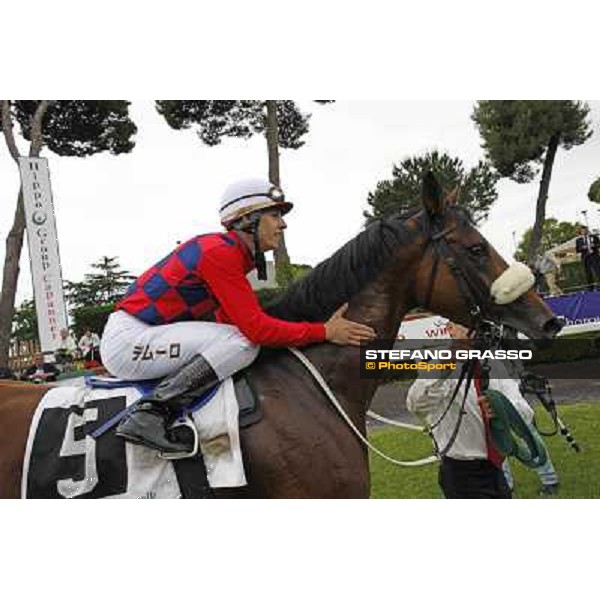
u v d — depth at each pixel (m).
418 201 2.56
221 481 2.10
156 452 2.14
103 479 2.13
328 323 2.31
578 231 9.72
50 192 10.01
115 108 12.72
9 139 11.91
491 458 2.92
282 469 2.13
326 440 2.19
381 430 6.12
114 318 2.28
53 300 9.91
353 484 2.21
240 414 2.16
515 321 2.35
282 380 2.27
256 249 2.32
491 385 3.09
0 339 11.80
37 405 2.24
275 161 11.48
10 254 11.97
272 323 2.19
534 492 4.07
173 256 2.28
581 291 8.84
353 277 2.37
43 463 2.13
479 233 2.39
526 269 2.32
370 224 2.46
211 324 2.24
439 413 2.92
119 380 2.31
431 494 4.32
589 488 4.07
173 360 2.19
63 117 12.80
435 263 2.36
